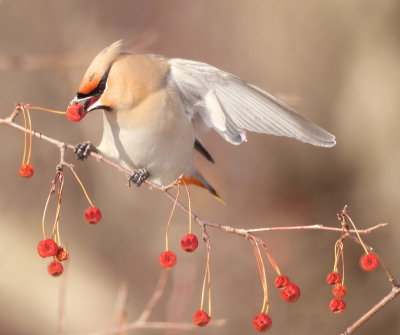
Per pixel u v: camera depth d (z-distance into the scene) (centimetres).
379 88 1495
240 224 1467
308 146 1530
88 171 1323
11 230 1254
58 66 937
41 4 1188
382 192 1488
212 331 1338
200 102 758
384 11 1491
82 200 1329
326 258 1444
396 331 1317
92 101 708
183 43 1357
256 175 1509
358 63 1505
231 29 1421
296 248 1460
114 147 742
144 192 1399
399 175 1480
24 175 609
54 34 1190
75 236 1332
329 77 1498
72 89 1044
